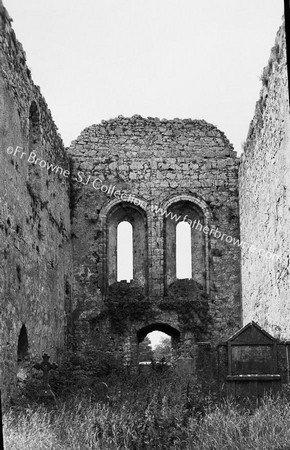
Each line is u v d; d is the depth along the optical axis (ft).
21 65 67.82
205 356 57.72
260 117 81.97
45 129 80.33
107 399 58.23
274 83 73.46
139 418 45.65
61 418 48.06
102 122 103.30
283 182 70.33
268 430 41.29
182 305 98.07
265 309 81.20
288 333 69.00
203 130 103.86
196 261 101.40
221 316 98.43
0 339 55.62
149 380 71.10
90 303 97.81
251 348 57.36
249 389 56.39
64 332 89.86
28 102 71.00
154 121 103.96
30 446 39.04
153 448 40.86
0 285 56.24
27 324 66.85
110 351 96.58
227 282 99.45
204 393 54.60
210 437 40.55
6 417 47.34
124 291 99.09
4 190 58.95
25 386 62.39
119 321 97.35
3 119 59.47
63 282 90.58
